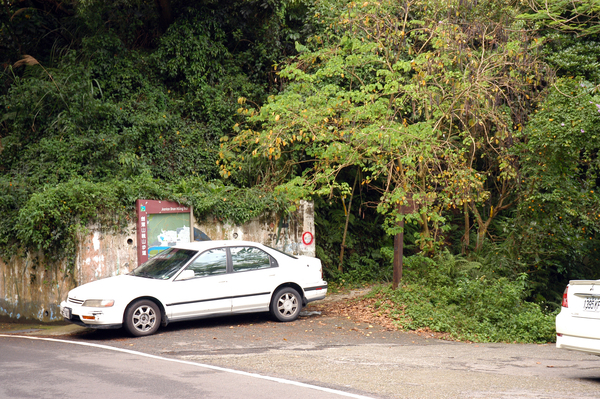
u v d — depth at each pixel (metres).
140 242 13.11
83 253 12.39
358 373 6.86
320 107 12.64
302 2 19.17
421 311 11.55
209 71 18.88
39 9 19.67
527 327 11.17
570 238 14.44
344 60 13.80
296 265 11.32
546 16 14.93
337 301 13.91
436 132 12.94
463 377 6.68
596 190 15.86
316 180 12.55
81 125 16.28
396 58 13.43
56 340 9.54
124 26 19.05
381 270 17.98
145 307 9.69
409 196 12.86
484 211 17.97
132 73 17.98
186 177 17.19
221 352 8.29
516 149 14.26
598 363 7.97
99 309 9.29
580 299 6.92
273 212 15.26
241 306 10.55
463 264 14.57
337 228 18.08
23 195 14.17
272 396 5.68
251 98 19.00
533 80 14.17
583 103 13.22
